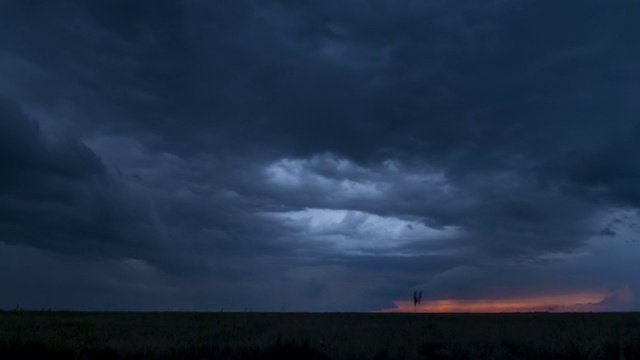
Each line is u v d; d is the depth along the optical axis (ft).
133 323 126.00
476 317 184.34
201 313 200.54
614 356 81.51
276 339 81.71
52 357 74.13
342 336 88.63
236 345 79.30
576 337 90.58
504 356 79.82
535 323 132.46
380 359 76.38
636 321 143.02
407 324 131.75
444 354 78.54
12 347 76.23
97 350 75.72
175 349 76.54
